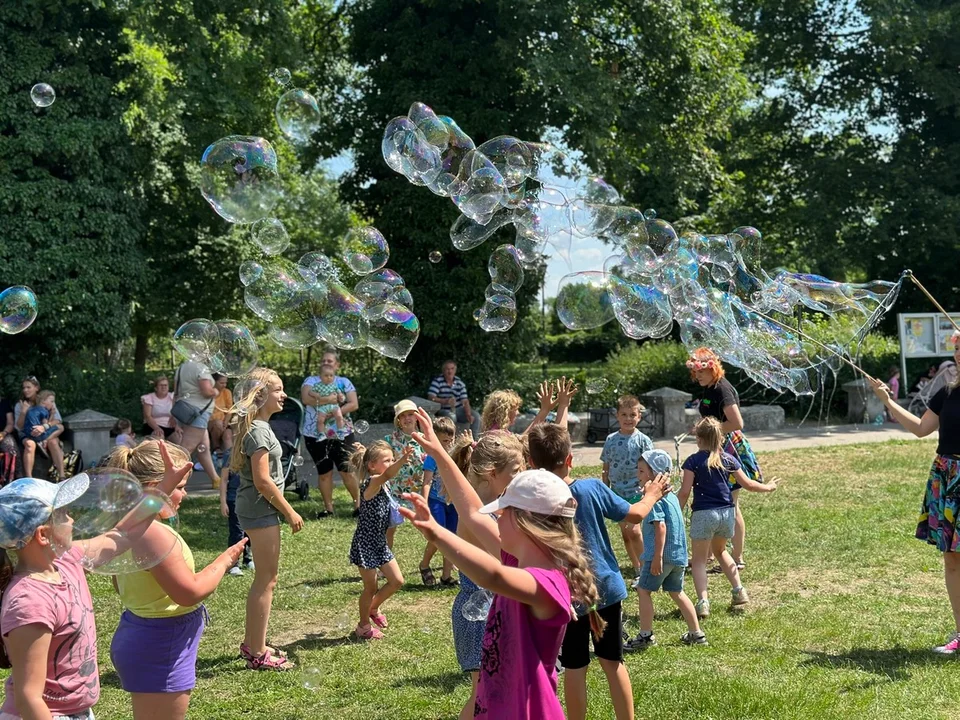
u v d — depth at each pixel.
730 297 8.34
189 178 17.05
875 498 9.36
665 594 6.12
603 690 4.38
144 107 14.66
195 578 2.95
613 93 15.06
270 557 4.80
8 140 12.96
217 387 10.05
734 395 6.53
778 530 7.93
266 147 6.10
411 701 4.35
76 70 13.40
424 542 7.89
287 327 6.72
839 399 17.67
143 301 18.44
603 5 15.77
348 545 7.88
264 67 16.05
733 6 23.00
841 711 4.05
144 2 13.57
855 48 22.23
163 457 3.27
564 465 3.58
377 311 6.93
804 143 23.72
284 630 5.59
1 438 9.16
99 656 5.15
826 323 15.83
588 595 2.55
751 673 4.59
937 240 20.53
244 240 19.17
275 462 4.81
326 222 23.06
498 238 15.77
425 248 15.71
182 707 3.04
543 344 20.14
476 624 3.83
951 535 4.75
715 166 18.45
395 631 5.51
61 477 10.22
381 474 5.25
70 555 2.78
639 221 7.03
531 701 2.50
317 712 4.26
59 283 13.23
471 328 15.90
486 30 15.30
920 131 22.38
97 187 13.61
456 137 6.45
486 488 3.80
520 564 2.61
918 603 5.78
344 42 17.44
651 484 3.81
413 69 15.47
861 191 21.47
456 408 11.97
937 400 4.93
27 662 2.55
